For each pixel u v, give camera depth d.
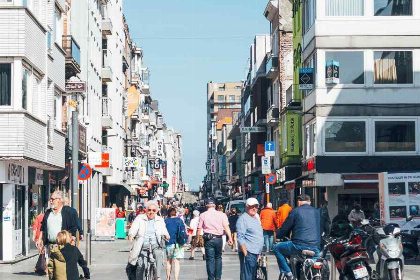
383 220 27.06
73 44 37.66
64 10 36.31
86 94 48.81
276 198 62.94
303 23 44.47
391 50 39.97
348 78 40.12
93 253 32.94
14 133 26.19
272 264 25.67
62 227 17.28
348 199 40.38
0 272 23.25
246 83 87.56
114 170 68.75
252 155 75.62
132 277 16.91
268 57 66.25
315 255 14.98
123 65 79.44
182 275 22.94
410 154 39.75
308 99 42.56
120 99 74.31
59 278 13.25
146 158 103.31
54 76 32.66
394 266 15.82
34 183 31.89
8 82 26.44
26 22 26.66
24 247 29.59
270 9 64.12
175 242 20.55
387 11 40.06
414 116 39.88
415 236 25.73
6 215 27.02
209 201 19.14
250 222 16.19
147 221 17.03
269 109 62.84
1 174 26.34
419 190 26.64
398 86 39.91
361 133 40.00
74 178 24.73
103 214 43.78
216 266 19.09
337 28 40.00
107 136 61.09
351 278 14.95
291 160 52.62
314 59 40.81
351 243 15.03
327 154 39.97
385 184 26.86
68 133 38.06
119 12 74.88
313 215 15.18
